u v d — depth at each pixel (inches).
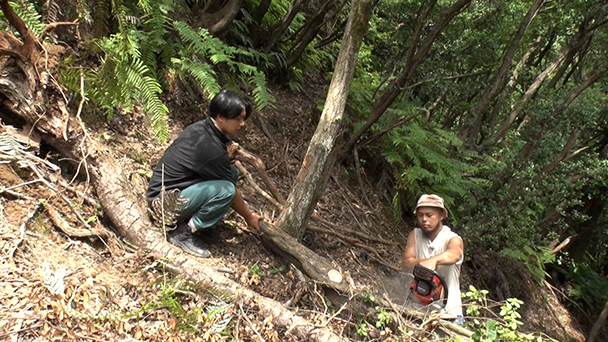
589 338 300.4
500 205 263.9
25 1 149.9
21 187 122.4
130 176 149.6
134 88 158.6
